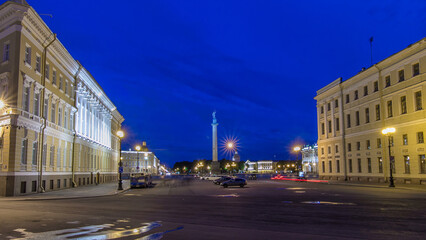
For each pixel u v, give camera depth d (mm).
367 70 54906
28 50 35000
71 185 46625
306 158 167625
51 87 40188
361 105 57312
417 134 44188
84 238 10625
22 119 32531
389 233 11148
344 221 13711
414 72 45094
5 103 32281
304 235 10875
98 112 64438
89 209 19047
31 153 34656
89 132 56938
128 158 171875
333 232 11359
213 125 120125
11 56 32688
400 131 47250
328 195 28719
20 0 33656
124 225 13070
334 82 66562
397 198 24609
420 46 43625
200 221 14062
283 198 26188
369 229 11883
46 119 38469
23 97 33469
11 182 30906
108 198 28969
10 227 12664
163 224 13281
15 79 32312
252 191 36906
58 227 12641
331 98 67875
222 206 20344
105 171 69812
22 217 15414
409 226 12438
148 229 12164
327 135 69688
